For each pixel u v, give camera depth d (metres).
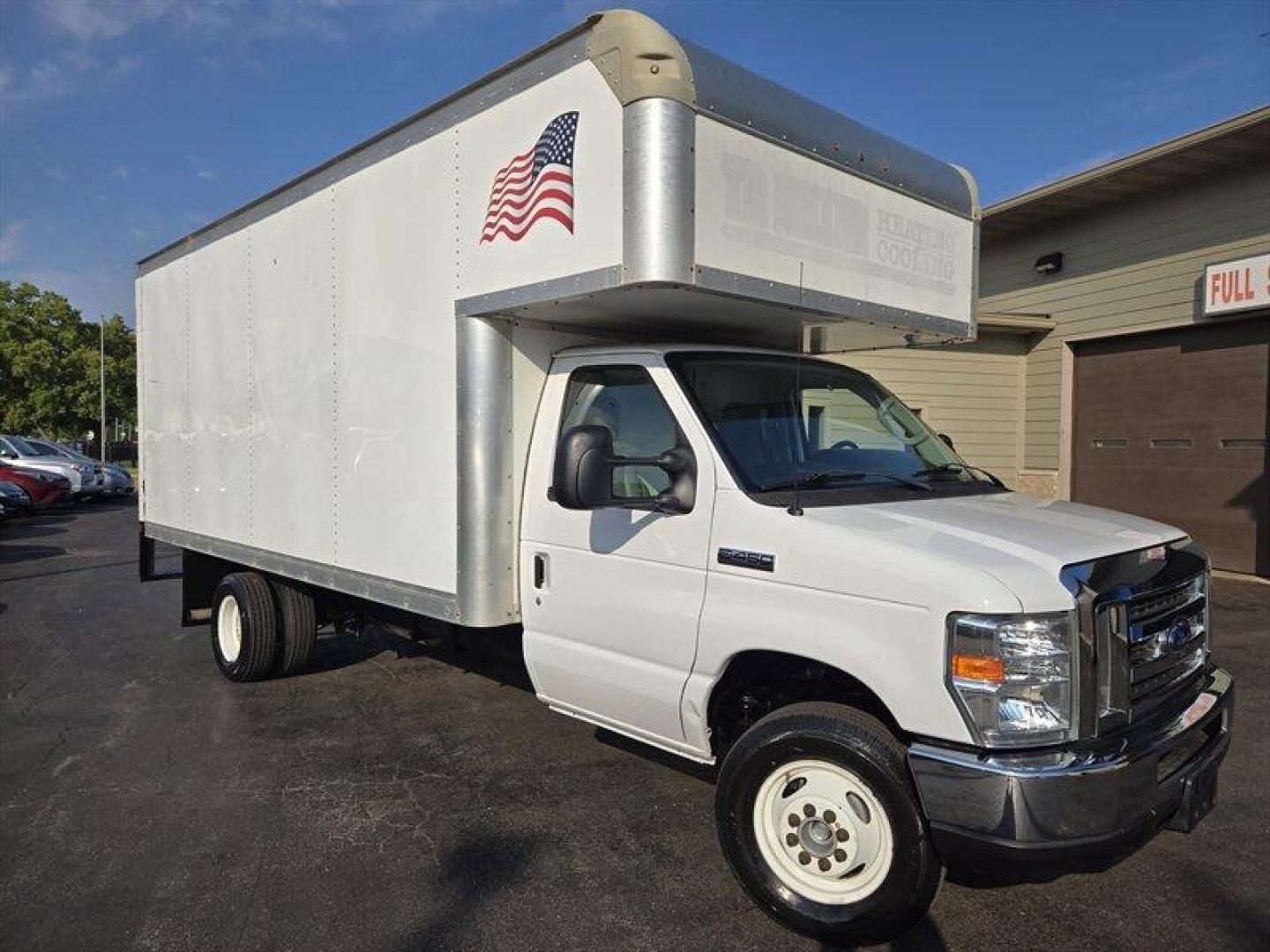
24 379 46.28
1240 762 4.74
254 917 3.35
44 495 21.39
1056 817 2.64
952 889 3.52
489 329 4.14
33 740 5.27
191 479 6.84
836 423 4.23
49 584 11.12
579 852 3.84
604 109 3.46
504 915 3.35
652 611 3.62
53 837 4.01
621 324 4.45
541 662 4.12
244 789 4.53
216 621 6.68
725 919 3.32
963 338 4.87
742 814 3.31
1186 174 10.14
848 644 3.01
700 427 3.59
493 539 4.16
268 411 5.77
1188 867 3.68
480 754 5.00
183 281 6.86
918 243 4.53
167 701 6.04
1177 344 10.84
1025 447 12.84
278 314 5.63
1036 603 2.72
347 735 5.32
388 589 4.71
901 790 2.92
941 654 2.79
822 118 3.99
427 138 4.39
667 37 3.36
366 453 4.86
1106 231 11.46
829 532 3.12
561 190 3.65
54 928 3.28
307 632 6.43
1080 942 3.16
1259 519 10.03
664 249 3.30
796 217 3.83
